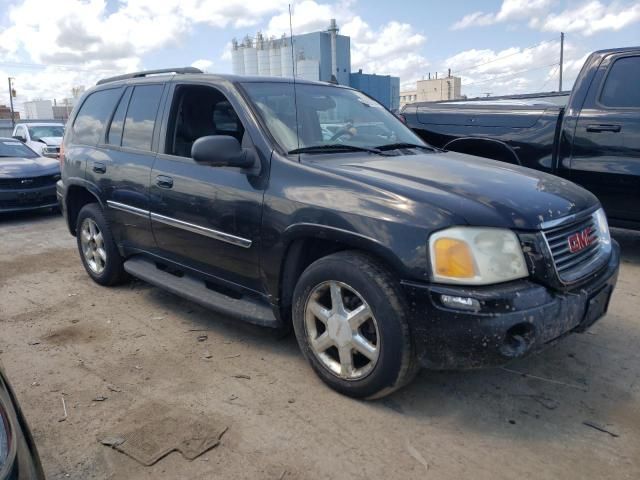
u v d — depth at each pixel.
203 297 3.95
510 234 2.75
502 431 2.86
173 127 4.26
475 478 2.51
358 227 2.91
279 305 3.48
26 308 4.73
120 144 4.76
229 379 3.41
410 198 2.88
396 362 2.86
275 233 3.32
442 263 2.69
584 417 2.98
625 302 4.59
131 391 3.29
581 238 3.08
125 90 4.90
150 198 4.26
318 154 3.55
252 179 3.49
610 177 5.43
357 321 3.00
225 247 3.69
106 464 2.63
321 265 3.10
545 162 5.88
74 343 3.99
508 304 2.63
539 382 3.35
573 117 5.62
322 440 2.79
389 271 2.87
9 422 1.78
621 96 5.41
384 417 2.98
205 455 2.68
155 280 4.38
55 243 7.31
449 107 6.64
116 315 4.52
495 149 6.25
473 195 2.93
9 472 1.63
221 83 3.93
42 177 9.12
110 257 5.03
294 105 3.90
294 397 3.18
